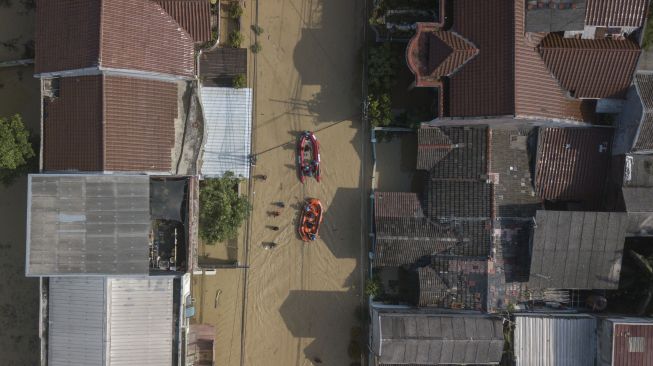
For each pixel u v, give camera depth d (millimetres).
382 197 31500
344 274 33094
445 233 30719
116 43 26422
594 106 30203
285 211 32938
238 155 30938
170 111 28109
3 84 32406
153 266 28969
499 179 30641
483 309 30453
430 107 31859
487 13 27750
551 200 31297
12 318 32438
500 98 27344
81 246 26969
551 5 27641
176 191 29016
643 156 30000
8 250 32438
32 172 30297
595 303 31047
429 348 29406
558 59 28438
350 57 33031
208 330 31391
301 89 33031
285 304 33000
